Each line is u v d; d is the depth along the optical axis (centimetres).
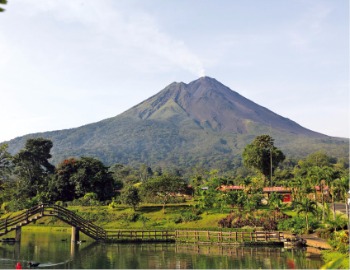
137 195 8600
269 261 4178
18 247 5350
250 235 5866
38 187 10856
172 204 9100
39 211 5691
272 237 5784
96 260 4306
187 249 5266
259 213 7369
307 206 6362
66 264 4038
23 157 11981
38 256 4572
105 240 5988
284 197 9588
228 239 5838
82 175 10444
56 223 8744
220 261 4212
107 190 10750
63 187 10581
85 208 9212
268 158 12144
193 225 7375
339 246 4281
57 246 5516
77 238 5878
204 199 8075
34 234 7356
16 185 10588
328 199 9188
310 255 4453
